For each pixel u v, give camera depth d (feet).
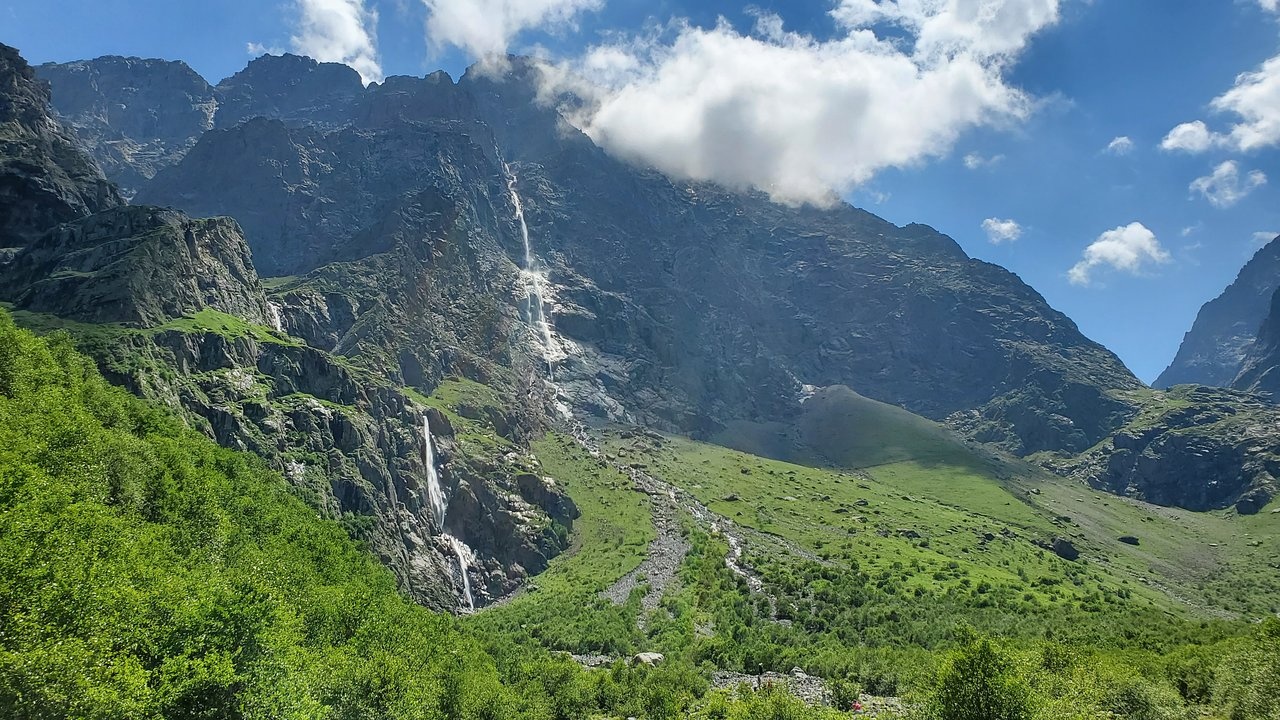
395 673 282.77
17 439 292.20
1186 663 375.25
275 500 497.46
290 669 220.02
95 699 165.07
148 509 333.01
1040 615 631.15
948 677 237.86
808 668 460.96
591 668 487.61
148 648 192.85
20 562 182.09
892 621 592.19
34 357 412.98
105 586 197.16
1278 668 296.10
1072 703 279.90
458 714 321.93
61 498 239.71
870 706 370.73
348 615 327.06
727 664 482.69
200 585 229.86
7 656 158.30
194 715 189.16
